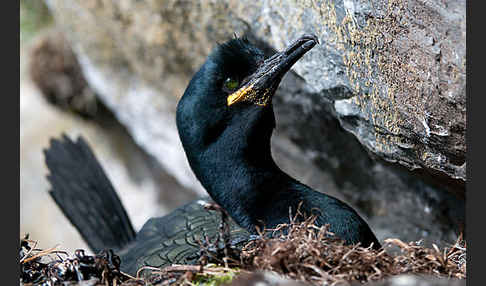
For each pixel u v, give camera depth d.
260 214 6.73
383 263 5.59
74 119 14.40
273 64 6.34
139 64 11.03
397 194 9.23
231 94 6.49
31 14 14.80
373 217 9.74
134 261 7.62
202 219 8.42
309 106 8.98
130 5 9.92
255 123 6.50
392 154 6.86
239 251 5.68
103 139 14.27
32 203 13.73
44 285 5.82
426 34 5.51
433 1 5.37
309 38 6.28
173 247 7.66
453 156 6.02
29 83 14.50
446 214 8.58
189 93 6.64
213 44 9.12
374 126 6.72
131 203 13.74
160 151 12.55
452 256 6.13
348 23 6.25
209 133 6.62
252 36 8.32
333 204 6.56
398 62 5.90
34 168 14.00
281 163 10.47
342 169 9.71
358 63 6.41
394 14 5.73
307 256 5.44
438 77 5.54
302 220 6.54
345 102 6.98
